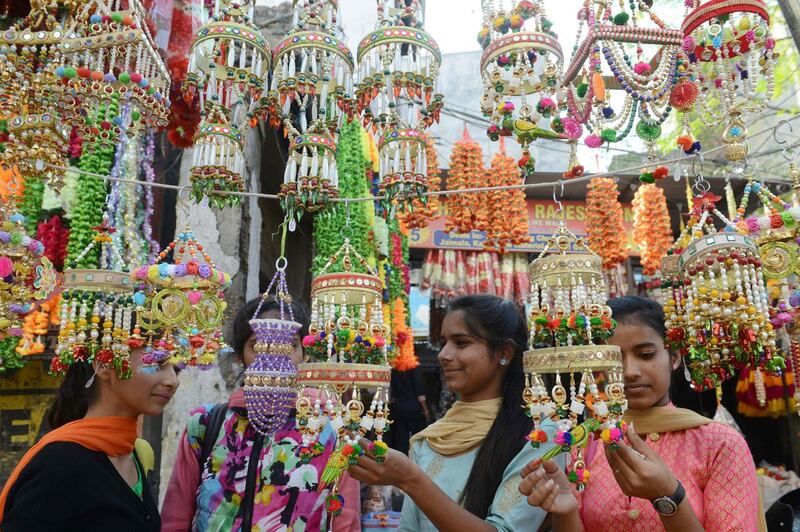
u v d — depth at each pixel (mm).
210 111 1781
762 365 1626
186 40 2717
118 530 1416
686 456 1536
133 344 1575
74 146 2877
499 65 1861
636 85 1859
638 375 1588
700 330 1627
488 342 1771
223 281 1813
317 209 1831
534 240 5227
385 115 1826
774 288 1755
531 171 1875
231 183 1771
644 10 1955
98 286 1604
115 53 1792
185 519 1854
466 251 5191
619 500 1533
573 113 1909
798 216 1700
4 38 1740
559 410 1381
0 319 1703
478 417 1774
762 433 6117
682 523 1276
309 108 2176
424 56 1847
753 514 1398
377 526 3352
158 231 3508
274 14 3863
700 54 1719
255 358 1783
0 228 1732
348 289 1615
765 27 1667
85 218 2791
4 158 1753
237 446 1854
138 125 1904
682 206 5418
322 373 1494
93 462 1437
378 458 1411
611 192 4422
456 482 1725
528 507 1526
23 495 1340
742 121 1710
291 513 1765
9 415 3512
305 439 1493
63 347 1593
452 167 3959
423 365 6953
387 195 1803
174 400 3201
